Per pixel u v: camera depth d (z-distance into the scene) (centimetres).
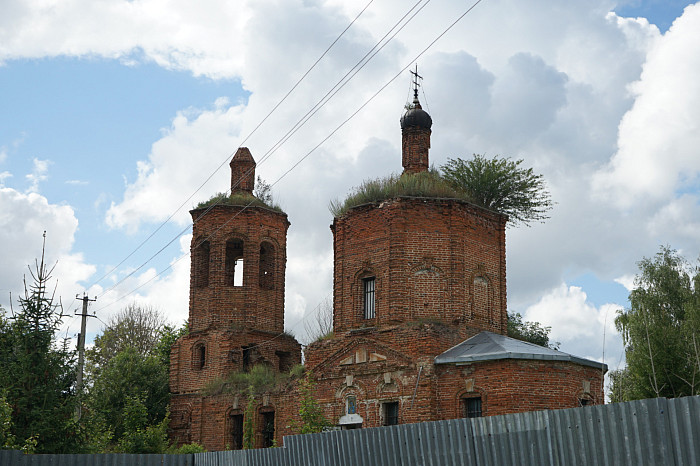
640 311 4650
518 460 1405
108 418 4241
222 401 3931
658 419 1202
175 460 2311
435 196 3469
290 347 4372
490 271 3550
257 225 4338
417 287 3362
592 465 1285
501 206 4600
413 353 3166
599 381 3155
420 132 3853
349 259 3528
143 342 6669
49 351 2873
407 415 3108
